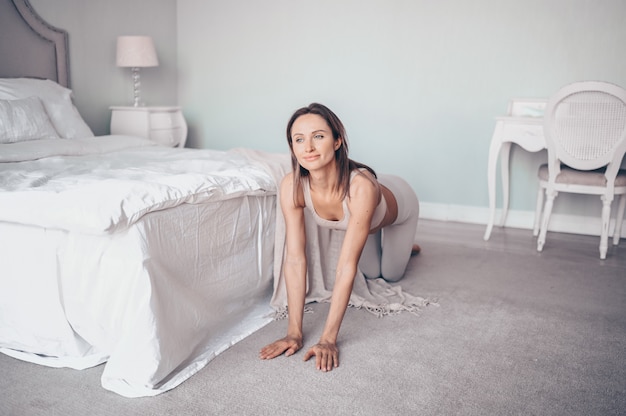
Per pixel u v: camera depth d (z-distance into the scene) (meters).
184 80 4.94
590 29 3.58
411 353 1.87
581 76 3.66
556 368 1.79
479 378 1.71
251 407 1.51
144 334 1.59
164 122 4.23
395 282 2.68
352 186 1.81
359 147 4.36
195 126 4.98
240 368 1.74
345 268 1.84
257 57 4.61
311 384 1.64
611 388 1.66
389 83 4.17
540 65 3.74
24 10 3.44
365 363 1.79
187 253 1.82
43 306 1.75
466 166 4.05
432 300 2.41
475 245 3.40
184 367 1.72
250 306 2.23
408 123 4.16
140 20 4.47
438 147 4.11
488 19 3.81
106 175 2.15
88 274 1.67
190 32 4.84
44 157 2.64
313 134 1.68
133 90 4.49
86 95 4.05
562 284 2.66
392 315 2.22
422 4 3.97
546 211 3.24
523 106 3.66
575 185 3.14
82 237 1.67
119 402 1.53
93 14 4.03
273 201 2.32
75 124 3.26
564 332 2.09
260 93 4.66
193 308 1.82
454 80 3.97
